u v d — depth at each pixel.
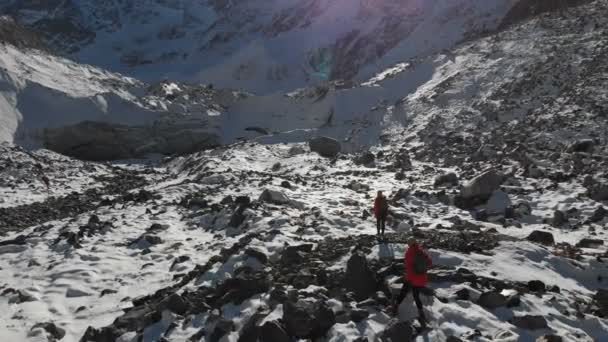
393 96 49.16
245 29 132.25
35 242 15.51
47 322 9.07
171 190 24.31
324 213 16.44
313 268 9.36
